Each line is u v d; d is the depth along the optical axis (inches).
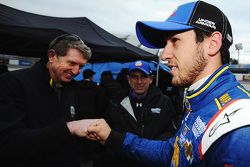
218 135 26.2
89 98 151.6
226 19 34.9
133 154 47.0
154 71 271.6
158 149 44.8
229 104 28.0
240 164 24.7
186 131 32.6
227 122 26.2
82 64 60.8
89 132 48.8
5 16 121.6
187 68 33.5
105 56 169.3
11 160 52.6
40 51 116.3
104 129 49.2
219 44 32.5
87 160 111.2
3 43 107.7
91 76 212.5
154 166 45.4
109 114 93.6
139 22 39.1
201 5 34.1
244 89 30.7
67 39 59.5
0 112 50.8
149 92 92.4
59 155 58.1
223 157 25.7
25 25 115.6
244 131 25.2
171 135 85.0
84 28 176.1
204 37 33.0
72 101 66.3
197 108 32.0
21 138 47.8
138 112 91.4
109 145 48.8
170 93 262.8
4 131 48.7
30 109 54.7
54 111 58.3
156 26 34.3
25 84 55.2
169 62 35.5
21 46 110.3
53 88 59.7
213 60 33.2
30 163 54.3
